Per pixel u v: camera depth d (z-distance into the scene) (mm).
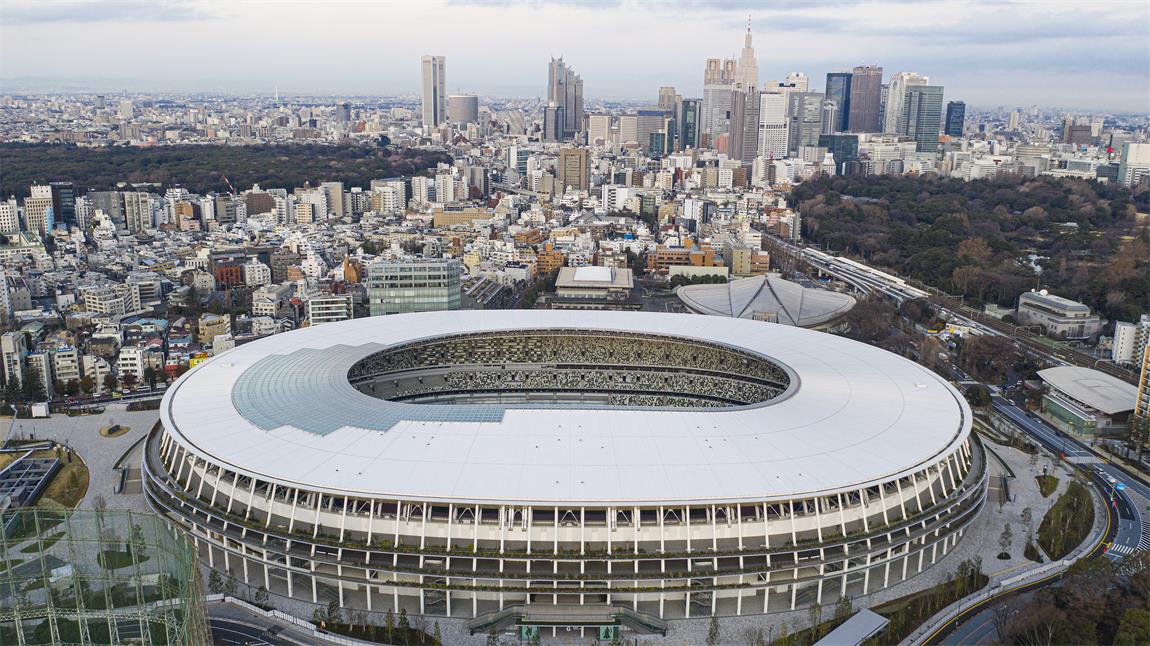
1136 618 197125
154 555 154625
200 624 154250
